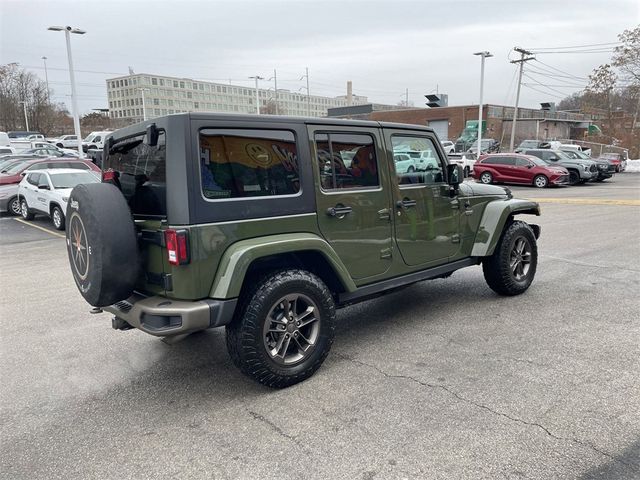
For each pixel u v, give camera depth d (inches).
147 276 129.8
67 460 104.3
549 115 2171.5
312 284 134.5
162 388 136.7
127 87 3184.1
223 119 121.8
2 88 2343.8
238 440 109.3
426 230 173.6
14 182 548.4
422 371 140.9
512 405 119.5
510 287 206.8
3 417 123.0
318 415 118.4
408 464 98.1
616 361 143.5
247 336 124.1
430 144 178.1
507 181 854.5
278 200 131.2
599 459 97.8
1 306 217.9
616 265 267.6
